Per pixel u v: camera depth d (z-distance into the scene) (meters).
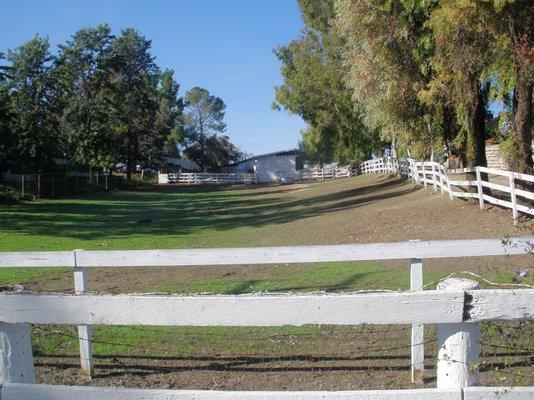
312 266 13.34
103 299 3.62
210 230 25.28
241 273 13.03
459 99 18.39
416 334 5.95
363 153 55.28
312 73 46.62
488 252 6.29
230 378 6.40
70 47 67.44
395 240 17.23
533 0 14.77
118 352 7.30
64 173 52.53
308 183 64.94
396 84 20.72
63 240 22.20
